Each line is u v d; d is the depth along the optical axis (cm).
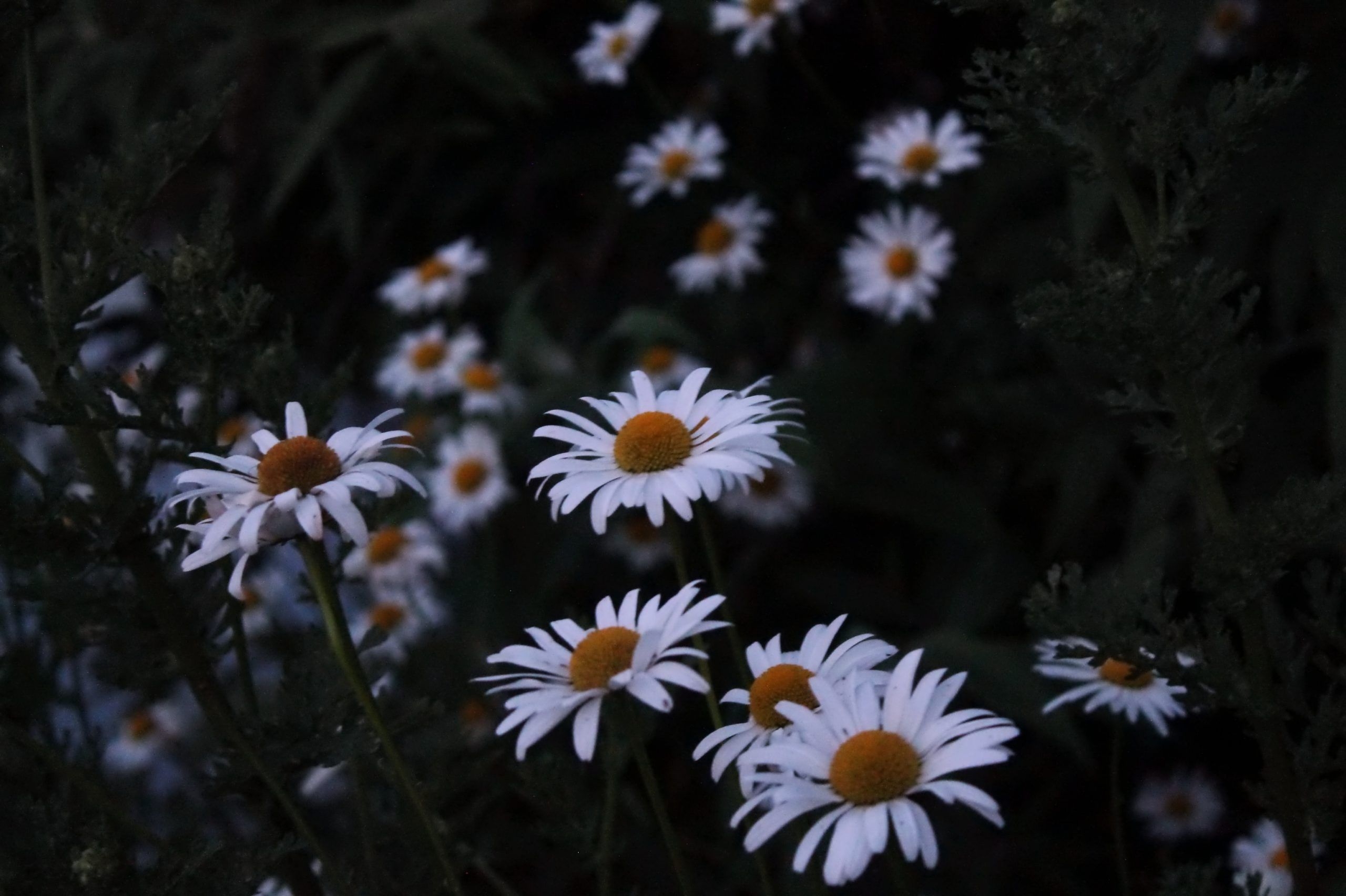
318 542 77
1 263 83
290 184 128
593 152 140
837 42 126
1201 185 79
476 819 94
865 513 117
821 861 78
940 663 102
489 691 76
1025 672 100
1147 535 103
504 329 126
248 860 80
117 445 87
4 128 139
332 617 77
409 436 78
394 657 106
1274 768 81
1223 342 80
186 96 143
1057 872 103
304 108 143
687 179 121
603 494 78
